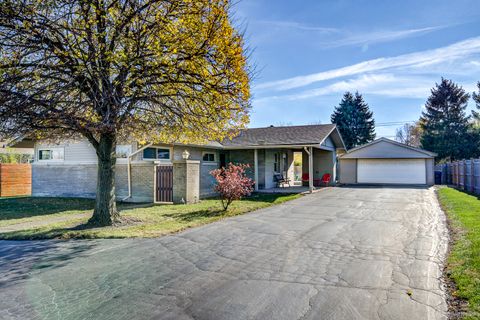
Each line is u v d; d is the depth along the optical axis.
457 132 38.34
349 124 45.19
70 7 6.86
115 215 8.99
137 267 5.13
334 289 4.08
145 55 7.41
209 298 3.89
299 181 28.38
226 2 8.07
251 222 8.93
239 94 8.60
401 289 4.04
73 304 3.79
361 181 25.88
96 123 7.16
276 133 21.11
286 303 3.71
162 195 13.89
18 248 6.47
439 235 6.97
